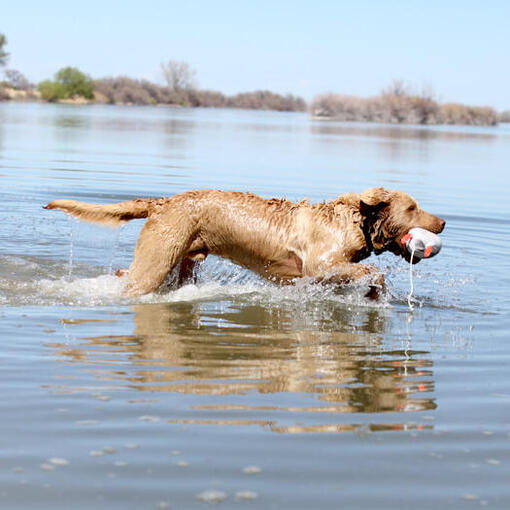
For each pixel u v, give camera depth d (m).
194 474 3.43
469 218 12.80
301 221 7.32
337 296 7.45
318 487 3.33
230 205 7.40
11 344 5.41
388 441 3.88
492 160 27.16
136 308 6.79
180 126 44.78
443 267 9.14
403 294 7.75
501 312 7.09
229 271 8.32
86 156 21.30
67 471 3.42
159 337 5.79
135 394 4.45
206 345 5.62
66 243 9.76
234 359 5.28
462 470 3.55
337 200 7.42
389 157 26.23
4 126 35.38
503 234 11.44
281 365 5.18
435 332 6.29
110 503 3.14
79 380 4.68
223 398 4.44
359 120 87.88
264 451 3.70
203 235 7.45
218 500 3.19
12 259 8.67
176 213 7.33
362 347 5.75
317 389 4.68
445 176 19.89
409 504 3.21
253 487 3.32
